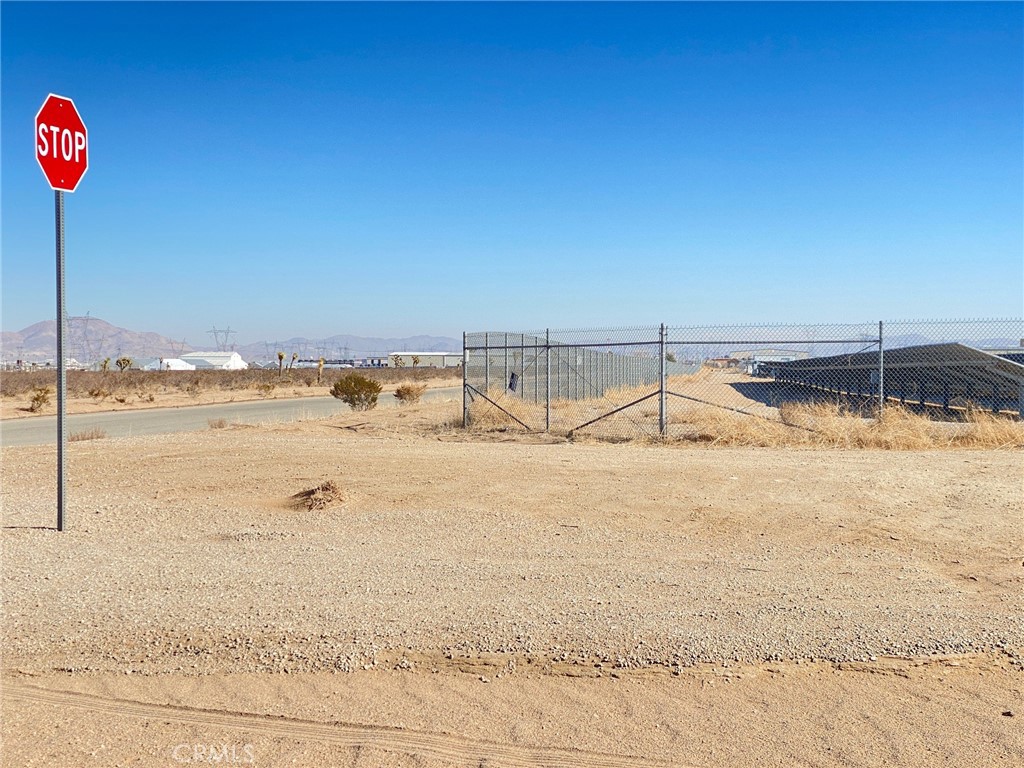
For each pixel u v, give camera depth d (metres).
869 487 9.18
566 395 28.14
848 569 6.12
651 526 7.54
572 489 9.23
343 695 4.09
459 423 18.41
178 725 3.82
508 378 24.06
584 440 15.02
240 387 51.88
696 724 3.77
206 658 4.54
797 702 3.97
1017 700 3.97
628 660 4.43
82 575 6.11
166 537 7.43
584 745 3.60
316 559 6.52
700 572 6.06
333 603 5.35
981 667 4.34
